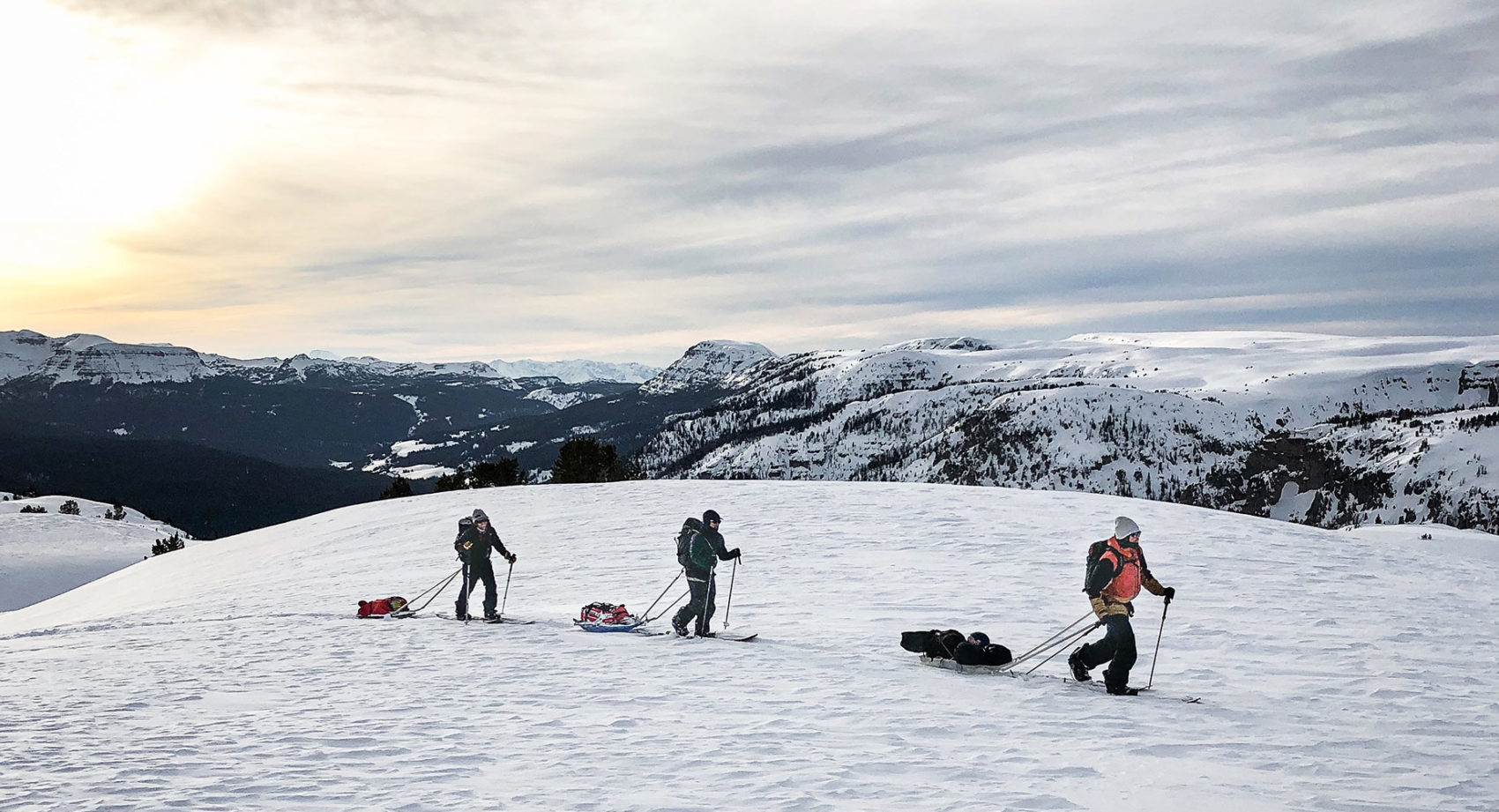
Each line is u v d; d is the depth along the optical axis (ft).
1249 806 19.75
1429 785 21.63
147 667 42.27
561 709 30.35
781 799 20.01
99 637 57.82
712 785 21.24
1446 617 49.39
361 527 118.32
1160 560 67.72
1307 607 51.85
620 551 83.56
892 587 60.23
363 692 33.96
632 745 25.27
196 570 113.39
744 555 75.72
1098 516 88.89
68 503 471.62
